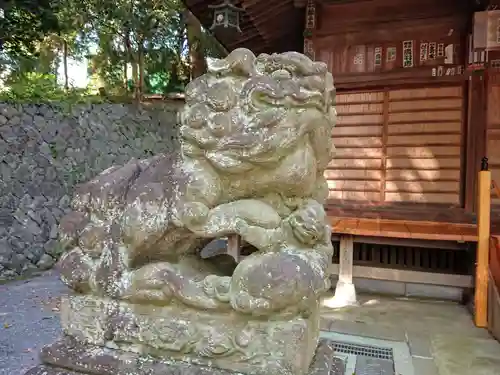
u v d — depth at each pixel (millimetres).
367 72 5488
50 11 8000
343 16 5523
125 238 1823
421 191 5418
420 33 5262
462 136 5219
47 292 5141
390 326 3887
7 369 2807
